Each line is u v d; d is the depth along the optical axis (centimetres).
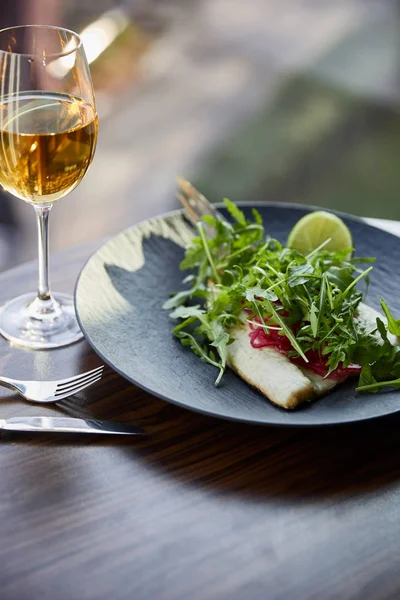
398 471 65
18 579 57
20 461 64
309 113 231
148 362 71
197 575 58
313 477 64
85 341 76
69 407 69
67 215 178
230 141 216
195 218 88
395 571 59
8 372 72
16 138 69
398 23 266
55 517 61
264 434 67
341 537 61
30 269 84
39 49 73
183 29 253
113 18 217
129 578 58
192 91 232
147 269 82
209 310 75
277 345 73
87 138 71
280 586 58
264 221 89
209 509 62
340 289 75
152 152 205
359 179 208
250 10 270
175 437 67
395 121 232
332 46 259
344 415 66
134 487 63
